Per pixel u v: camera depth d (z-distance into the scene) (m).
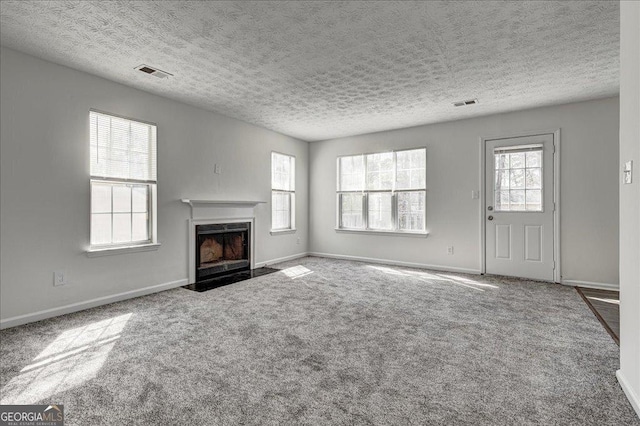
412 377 2.01
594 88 3.78
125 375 2.03
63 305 3.15
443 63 3.13
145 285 3.86
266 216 5.68
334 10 2.29
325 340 2.54
